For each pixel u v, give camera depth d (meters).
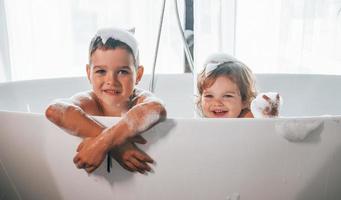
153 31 1.08
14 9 1.01
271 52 1.16
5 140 0.49
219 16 1.09
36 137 0.46
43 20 1.04
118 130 0.43
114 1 1.06
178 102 0.93
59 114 0.44
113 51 0.52
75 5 1.05
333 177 0.45
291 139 0.42
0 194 0.55
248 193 0.44
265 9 1.15
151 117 0.42
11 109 0.71
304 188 0.44
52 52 1.05
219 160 0.43
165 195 0.44
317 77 0.90
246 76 0.58
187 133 0.42
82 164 0.44
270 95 0.53
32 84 0.77
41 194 0.50
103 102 0.53
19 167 0.49
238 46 1.15
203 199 0.44
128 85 0.53
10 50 1.00
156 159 0.43
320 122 0.42
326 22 1.16
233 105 0.56
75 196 0.47
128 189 0.45
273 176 0.43
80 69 1.06
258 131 0.42
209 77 0.57
